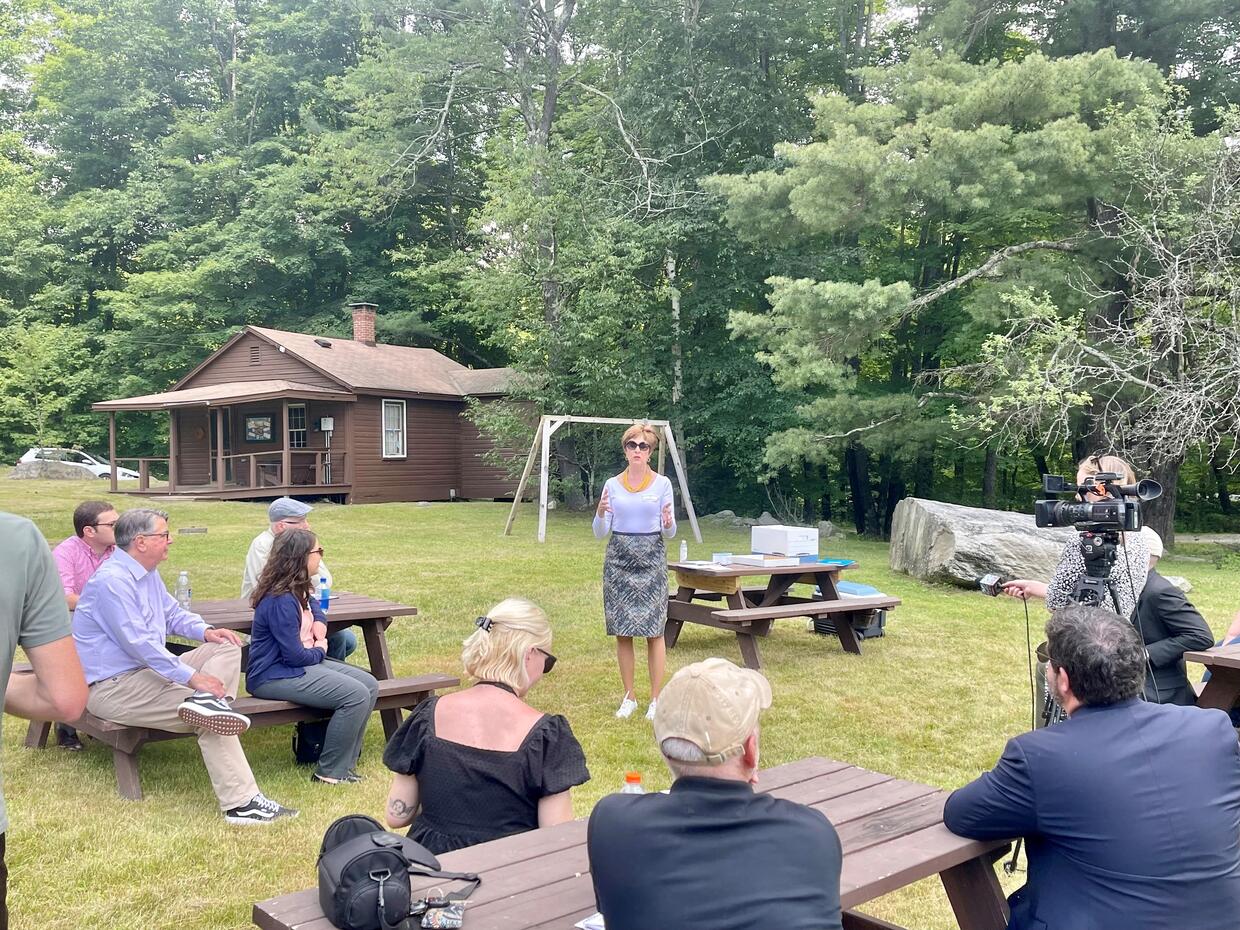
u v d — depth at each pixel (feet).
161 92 126.21
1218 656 13.70
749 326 53.16
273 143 114.32
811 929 6.18
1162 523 58.39
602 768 17.39
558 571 40.55
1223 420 44.86
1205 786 7.80
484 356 121.39
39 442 104.99
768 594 27.48
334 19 119.75
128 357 110.42
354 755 16.99
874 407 57.26
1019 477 100.48
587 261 67.67
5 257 110.52
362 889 6.97
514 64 82.79
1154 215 45.91
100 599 15.12
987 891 8.94
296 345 84.23
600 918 7.19
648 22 73.31
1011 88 48.26
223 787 14.85
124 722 15.30
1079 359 47.80
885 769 17.37
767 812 6.59
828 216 50.78
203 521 57.88
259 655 16.66
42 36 126.11
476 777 9.07
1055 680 8.57
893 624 30.60
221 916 11.87
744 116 70.54
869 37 80.69
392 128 91.71
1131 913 7.55
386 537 53.36
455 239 112.68
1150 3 55.83
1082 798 7.80
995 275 53.88
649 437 20.26
